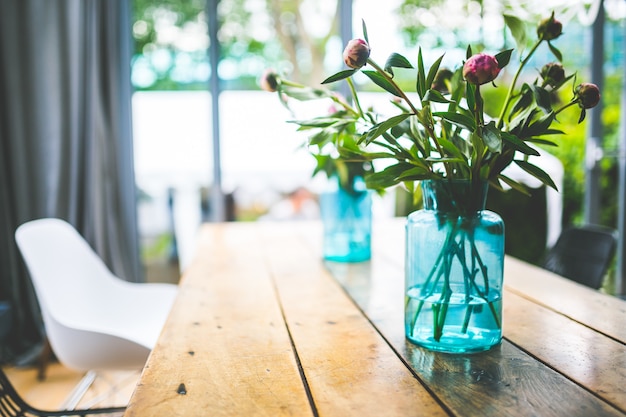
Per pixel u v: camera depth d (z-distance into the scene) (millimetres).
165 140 3637
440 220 1072
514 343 1149
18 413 1427
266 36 3674
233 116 3682
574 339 1174
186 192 3689
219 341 1179
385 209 3723
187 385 946
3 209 3109
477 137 987
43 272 1932
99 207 3281
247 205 3770
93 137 3234
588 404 864
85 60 3211
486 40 3615
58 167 3174
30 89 3127
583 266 1957
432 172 1059
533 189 3705
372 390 920
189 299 1534
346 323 1300
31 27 3105
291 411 848
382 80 1019
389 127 1008
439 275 1085
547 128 1036
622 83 3643
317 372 1001
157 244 3705
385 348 1124
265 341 1177
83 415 1497
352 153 1205
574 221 3758
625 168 3625
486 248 1074
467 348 1086
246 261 2059
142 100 3596
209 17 3555
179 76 3611
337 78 1021
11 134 3107
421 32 3652
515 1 2611
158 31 3566
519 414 831
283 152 3740
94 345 1799
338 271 1872
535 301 1493
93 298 2209
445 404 865
